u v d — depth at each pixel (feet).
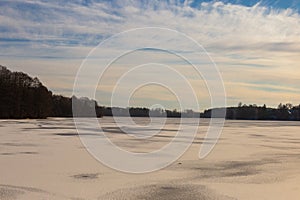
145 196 38.93
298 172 52.80
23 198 37.14
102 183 44.09
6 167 52.16
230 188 42.96
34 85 273.95
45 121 214.69
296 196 39.73
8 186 41.60
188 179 47.34
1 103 254.68
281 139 106.83
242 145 87.15
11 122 198.49
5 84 256.32
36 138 94.17
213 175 50.03
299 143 93.71
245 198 38.83
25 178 45.55
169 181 45.98
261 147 83.35
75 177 46.83
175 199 38.11
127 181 45.44
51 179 45.34
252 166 57.47
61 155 63.98
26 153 65.57
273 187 43.70
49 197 37.70
